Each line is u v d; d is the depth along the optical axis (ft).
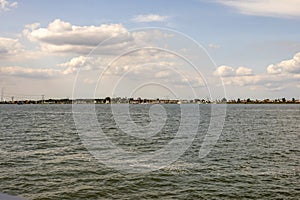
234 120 272.72
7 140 132.26
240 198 59.11
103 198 59.26
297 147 117.29
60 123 226.38
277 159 93.91
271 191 62.80
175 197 59.67
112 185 66.23
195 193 61.72
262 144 124.67
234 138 142.61
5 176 72.18
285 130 183.01
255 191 62.85
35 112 447.42
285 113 439.22
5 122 239.50
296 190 63.41
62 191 62.44
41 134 154.10
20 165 83.05
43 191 62.39
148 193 61.72
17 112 446.60
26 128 187.52
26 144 120.47
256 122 249.14
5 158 92.22
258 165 85.56
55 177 71.56
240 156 98.37
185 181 69.46
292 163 88.17
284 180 70.33
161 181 69.21
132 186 65.77
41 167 80.69
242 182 68.85
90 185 66.03
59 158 91.86
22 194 60.59
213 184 67.26
